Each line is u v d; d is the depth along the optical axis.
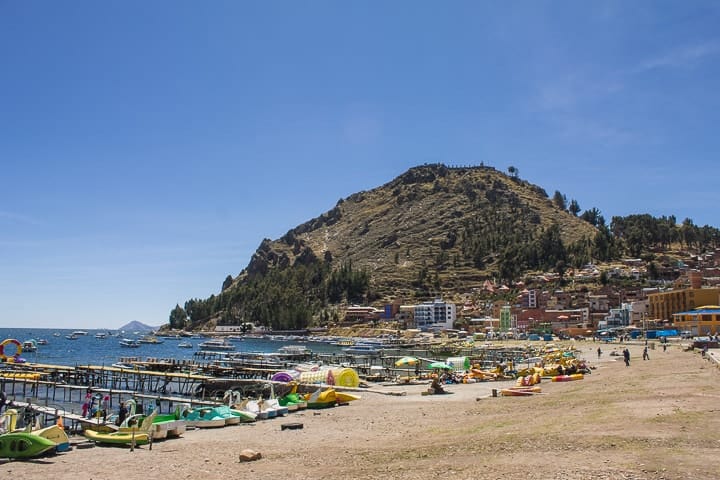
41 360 157.12
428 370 98.88
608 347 152.12
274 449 32.59
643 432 28.30
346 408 51.22
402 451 29.31
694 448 24.28
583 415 36.06
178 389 86.38
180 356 184.88
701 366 68.00
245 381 77.06
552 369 73.31
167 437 38.28
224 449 33.12
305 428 40.34
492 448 27.80
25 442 31.95
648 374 63.38
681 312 194.50
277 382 71.25
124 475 27.11
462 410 46.06
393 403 53.69
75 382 93.19
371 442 33.69
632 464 21.86
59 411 54.88
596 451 24.86
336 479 23.88
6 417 40.88
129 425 41.34
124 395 74.38
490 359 131.62
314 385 68.69
